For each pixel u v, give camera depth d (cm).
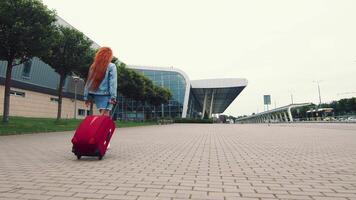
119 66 3734
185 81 6625
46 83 4400
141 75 4750
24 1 1692
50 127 1883
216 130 2223
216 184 377
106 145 612
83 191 337
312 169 493
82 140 562
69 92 5016
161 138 1316
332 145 941
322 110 8956
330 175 440
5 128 1528
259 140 1177
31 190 340
